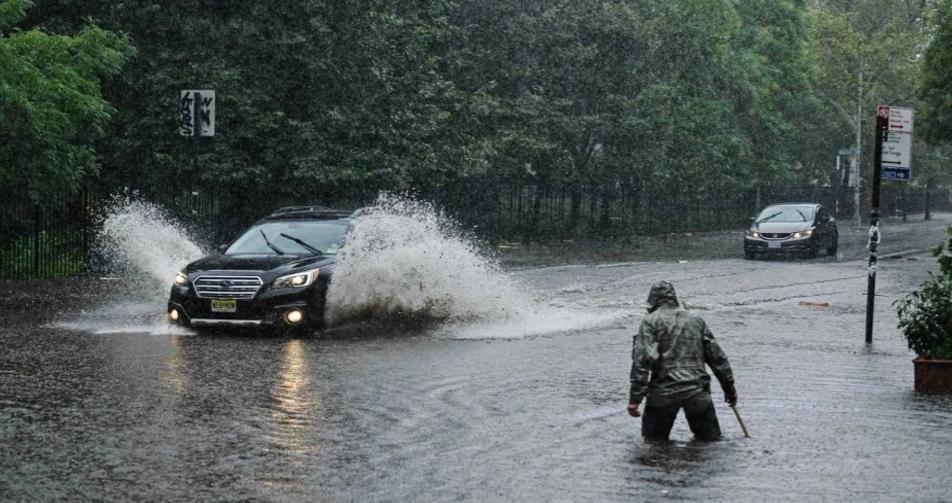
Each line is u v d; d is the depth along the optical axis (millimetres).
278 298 29188
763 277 50938
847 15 127438
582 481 14711
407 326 31859
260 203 57469
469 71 74938
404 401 20453
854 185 114938
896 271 55438
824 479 14859
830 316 36000
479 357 26188
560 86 79812
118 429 17656
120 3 53625
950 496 14078
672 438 17516
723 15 88500
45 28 52438
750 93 97312
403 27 63312
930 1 126500
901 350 28203
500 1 75250
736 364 25672
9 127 41500
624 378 23328
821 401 20891
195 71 53219
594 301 39188
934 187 193125
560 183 81688
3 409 19141
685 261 62250
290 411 19328
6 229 46125
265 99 55250
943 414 19562
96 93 45812
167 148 54438
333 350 27094
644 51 81938
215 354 25906
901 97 117188
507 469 15383
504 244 74875
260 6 55000
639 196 88875
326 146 57219
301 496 13898
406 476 14930
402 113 61156
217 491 14109
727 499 13805
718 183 101062
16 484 14359
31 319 32406
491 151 68250
